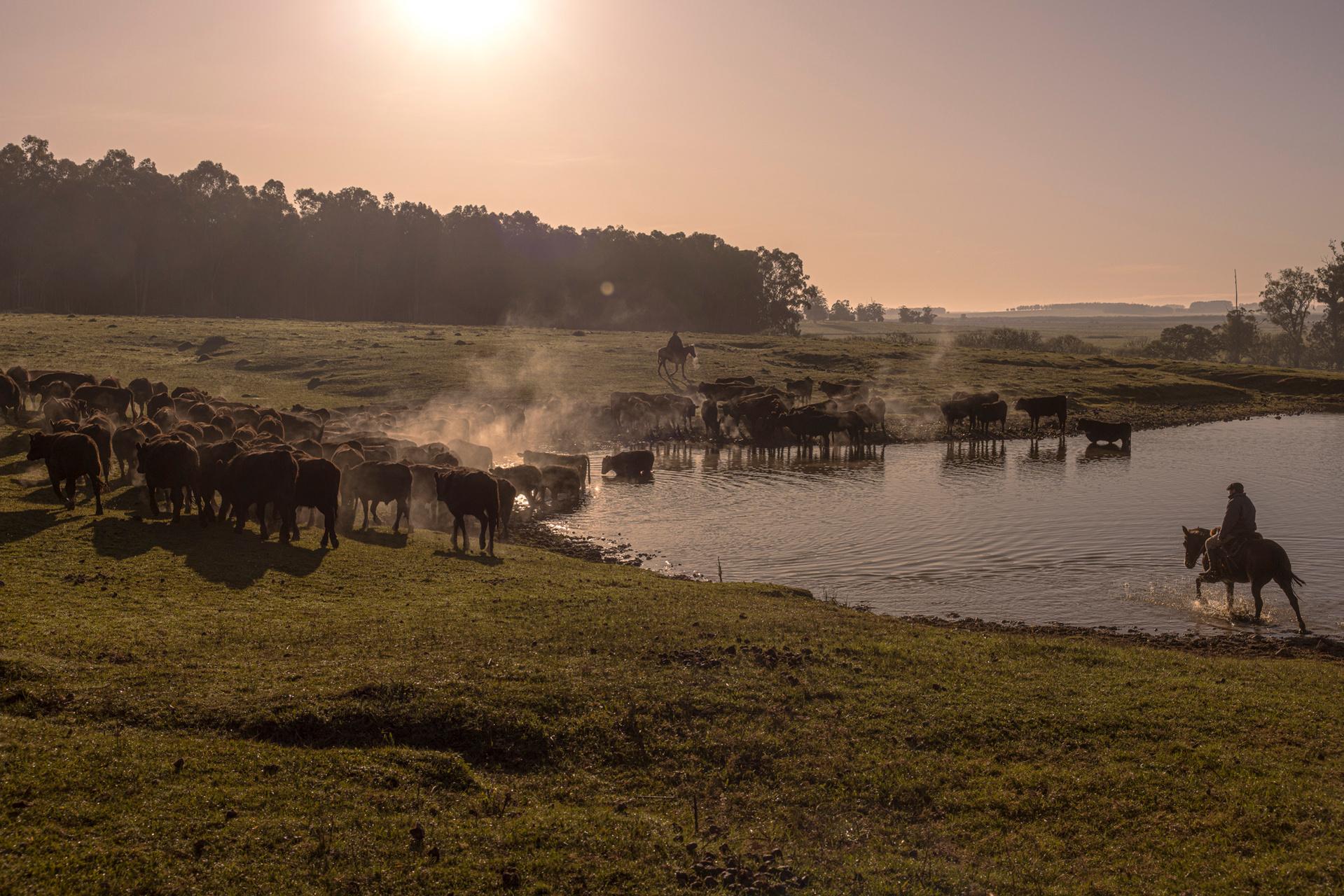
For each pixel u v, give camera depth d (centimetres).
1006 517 2905
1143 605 2005
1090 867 862
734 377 6431
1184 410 6338
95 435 2483
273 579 1706
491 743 1080
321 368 6391
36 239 12725
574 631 1474
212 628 1388
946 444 4831
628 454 3662
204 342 7425
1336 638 1755
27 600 1453
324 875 809
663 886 823
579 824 918
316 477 1988
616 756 1073
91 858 803
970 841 912
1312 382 7481
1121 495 3291
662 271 15900
